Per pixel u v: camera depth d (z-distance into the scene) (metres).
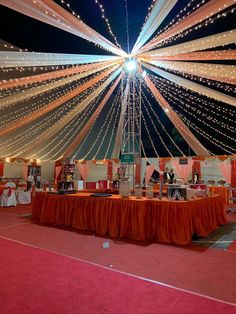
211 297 2.24
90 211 4.82
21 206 8.63
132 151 6.69
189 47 4.47
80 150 12.83
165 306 2.08
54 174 12.40
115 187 6.53
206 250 3.68
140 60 5.73
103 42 4.75
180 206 4.02
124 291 2.33
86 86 6.45
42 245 3.81
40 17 3.68
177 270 2.88
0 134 8.36
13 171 10.74
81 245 3.85
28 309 2.02
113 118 13.52
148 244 3.94
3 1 3.25
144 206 4.22
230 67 4.73
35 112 7.38
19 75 9.74
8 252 3.45
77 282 2.52
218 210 5.47
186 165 9.41
